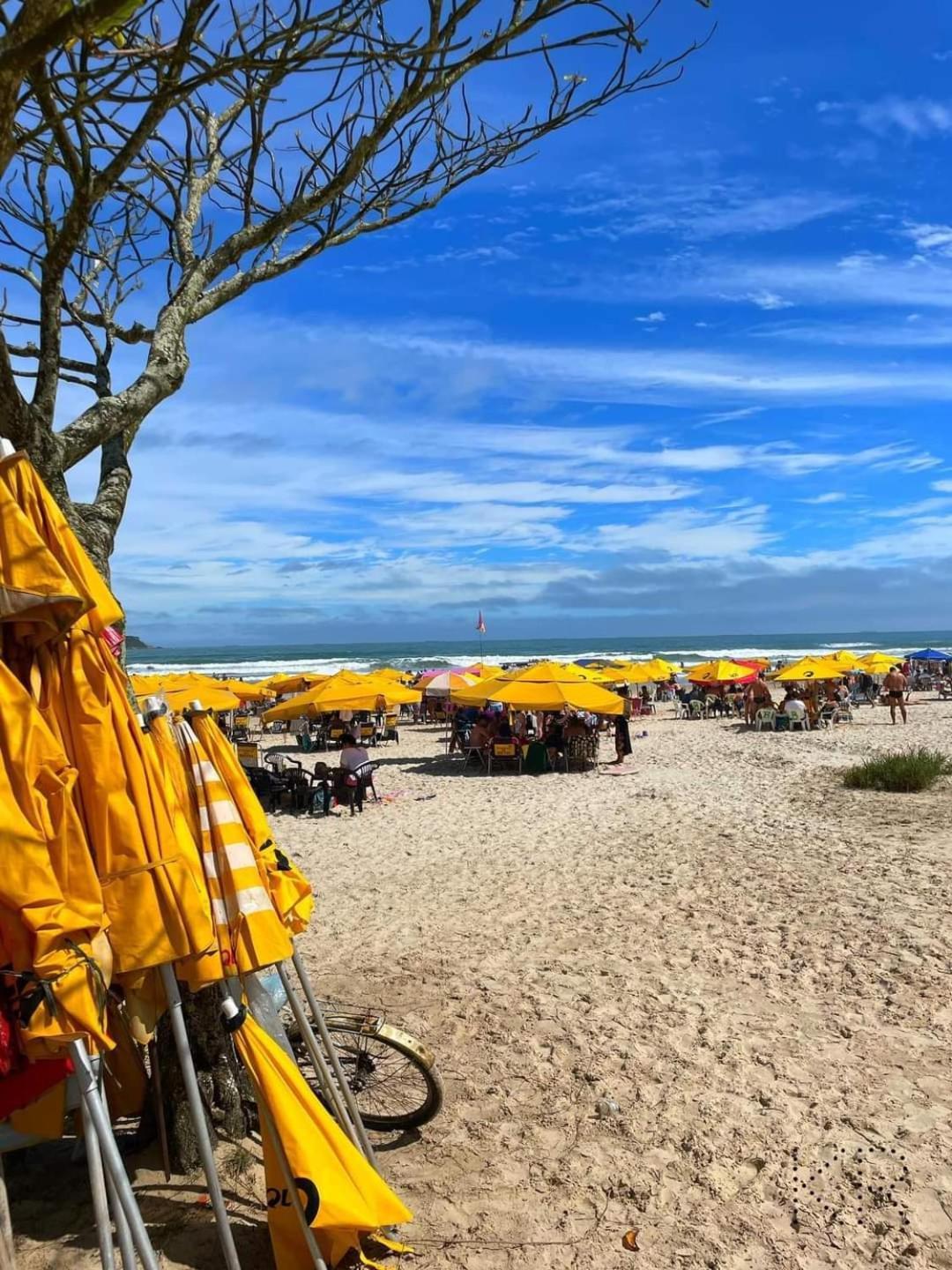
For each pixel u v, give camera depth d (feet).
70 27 6.12
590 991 17.39
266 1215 10.21
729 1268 9.34
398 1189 10.94
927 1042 14.39
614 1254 9.61
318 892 27.81
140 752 8.17
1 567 7.29
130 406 11.77
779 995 16.76
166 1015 11.12
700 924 21.50
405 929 22.68
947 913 21.12
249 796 9.93
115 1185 6.96
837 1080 13.28
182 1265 9.42
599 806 41.81
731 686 103.55
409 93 9.53
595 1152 11.63
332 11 7.38
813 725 76.59
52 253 9.07
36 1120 7.93
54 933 6.75
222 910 8.91
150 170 13.29
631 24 8.30
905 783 40.27
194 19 7.01
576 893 25.30
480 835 36.09
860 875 25.27
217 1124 11.57
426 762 63.52
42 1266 9.37
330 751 73.05
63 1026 6.82
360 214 13.07
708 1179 10.91
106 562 11.73
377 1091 12.71
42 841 6.89
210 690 61.93
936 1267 9.19
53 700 7.77
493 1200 10.64
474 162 12.60
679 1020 15.80
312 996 10.53
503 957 19.84
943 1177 10.68
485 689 57.16
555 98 11.71
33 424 9.50
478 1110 12.83
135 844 7.85
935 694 113.50
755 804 39.29
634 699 99.04
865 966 17.95
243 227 12.77
